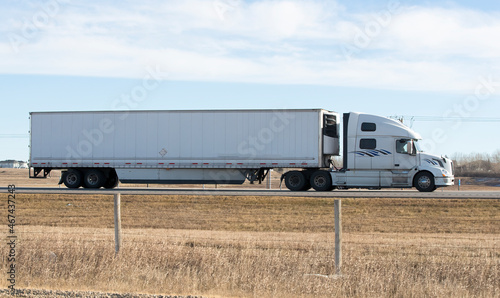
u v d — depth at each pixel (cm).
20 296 883
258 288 953
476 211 2095
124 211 2217
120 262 1075
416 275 1023
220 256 1121
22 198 2525
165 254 1134
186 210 2227
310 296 929
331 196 2477
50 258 1119
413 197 2377
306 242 1326
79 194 2628
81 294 891
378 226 1792
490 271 1034
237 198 2444
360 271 1009
